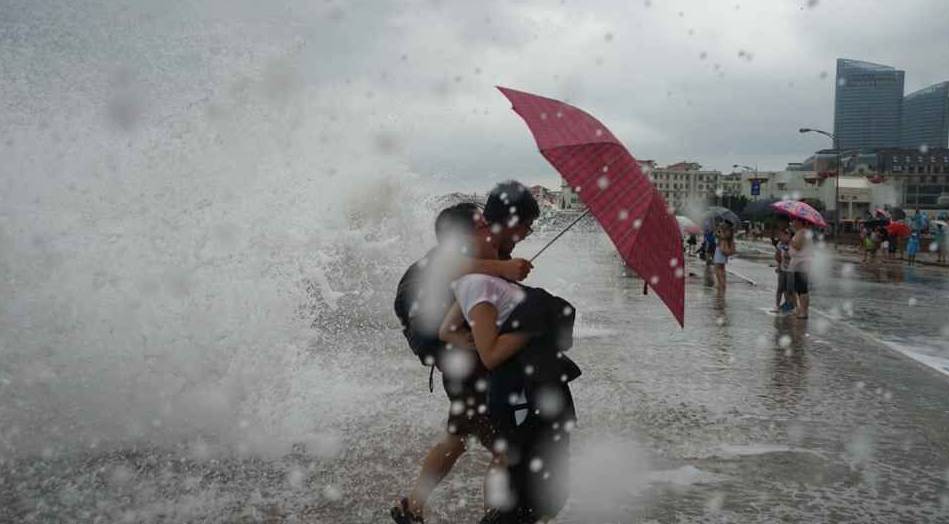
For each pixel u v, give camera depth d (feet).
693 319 41.04
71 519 11.94
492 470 9.96
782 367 27.50
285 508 12.66
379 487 13.76
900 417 20.59
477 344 9.65
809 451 17.17
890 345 33.94
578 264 79.36
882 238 115.24
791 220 44.78
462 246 10.41
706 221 89.86
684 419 19.67
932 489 14.90
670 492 14.25
